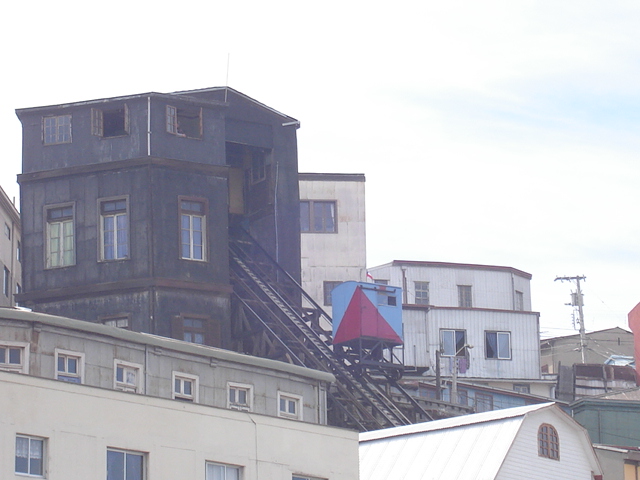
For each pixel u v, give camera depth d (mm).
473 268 127750
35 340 51719
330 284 107750
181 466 47562
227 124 87062
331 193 109312
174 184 80250
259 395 57812
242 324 83750
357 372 82625
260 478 49969
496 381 118000
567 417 62094
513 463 59125
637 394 90562
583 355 131750
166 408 47688
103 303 78062
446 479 59188
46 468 43969
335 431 53188
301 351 82062
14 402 43625
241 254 88125
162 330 77188
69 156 80688
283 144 89938
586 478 62438
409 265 125562
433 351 116500
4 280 90750
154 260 78000
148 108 80688
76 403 45188
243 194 91688
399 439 63562
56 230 80000
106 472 45500
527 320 120875
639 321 125688
